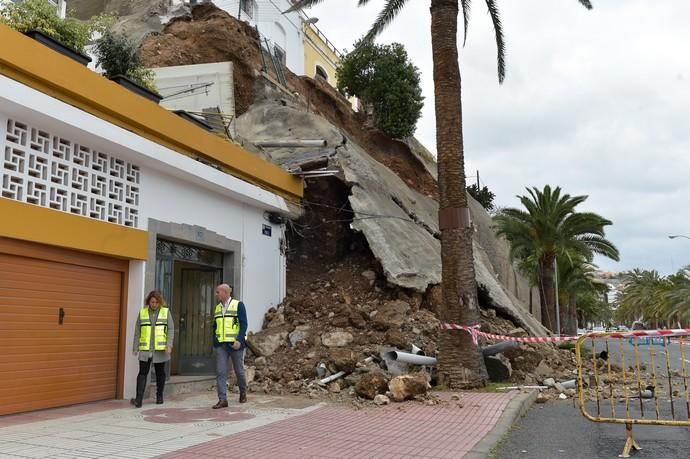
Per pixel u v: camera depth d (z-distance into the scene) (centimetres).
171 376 1139
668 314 5984
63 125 809
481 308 1579
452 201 1138
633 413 873
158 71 1786
